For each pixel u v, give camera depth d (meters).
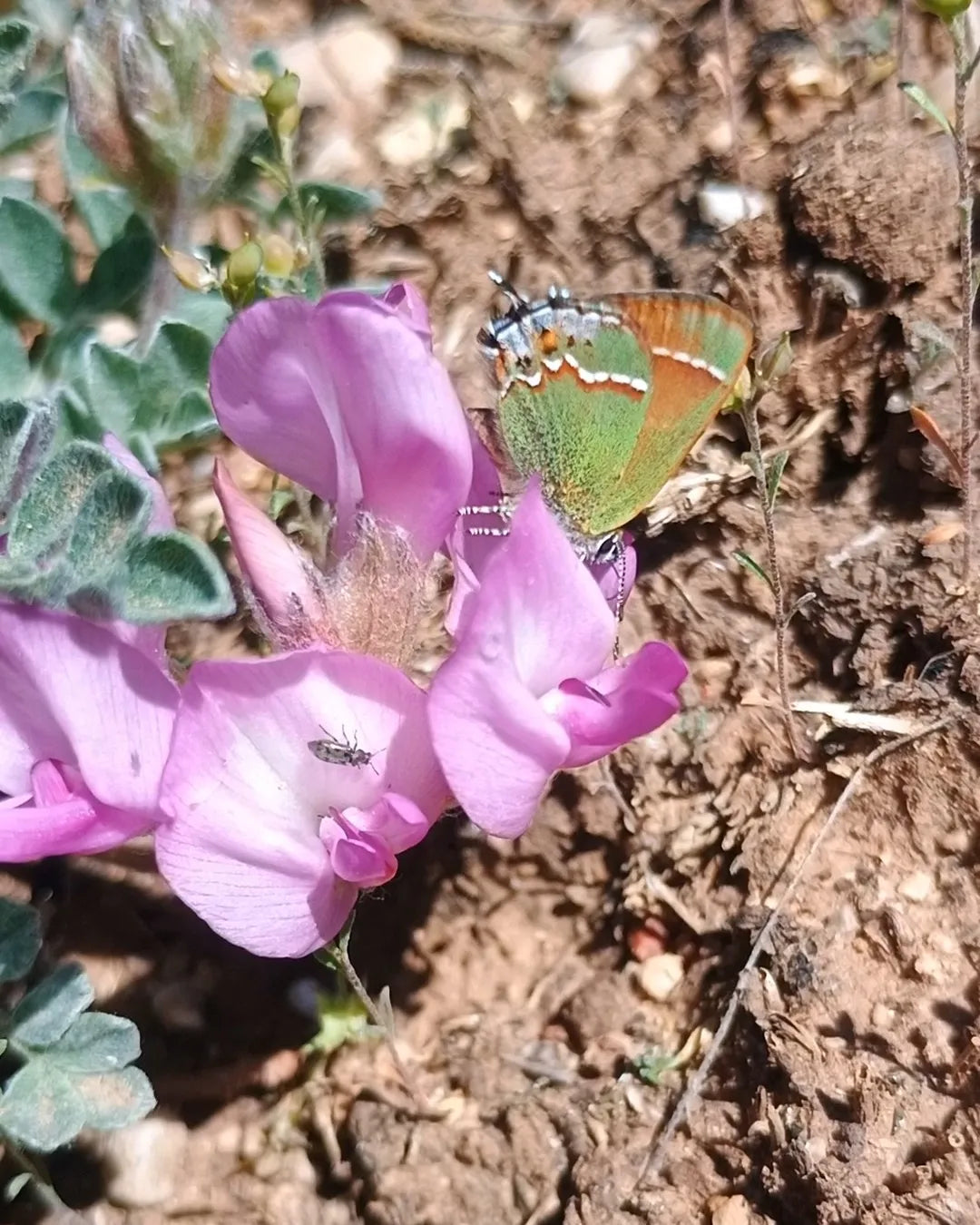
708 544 0.09
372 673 0.05
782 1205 0.07
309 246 0.07
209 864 0.05
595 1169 0.07
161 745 0.05
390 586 0.05
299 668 0.05
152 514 0.05
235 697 0.05
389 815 0.05
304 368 0.05
